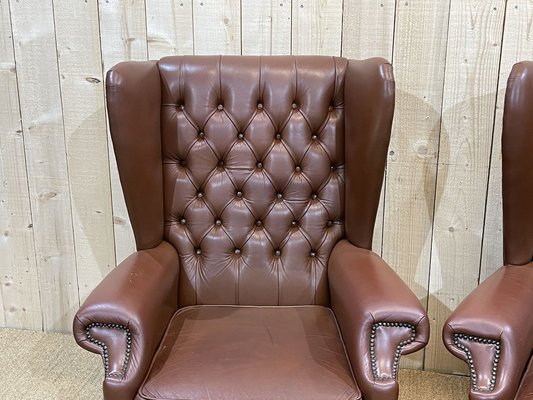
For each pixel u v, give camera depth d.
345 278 1.60
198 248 1.86
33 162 2.29
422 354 2.24
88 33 2.12
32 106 2.22
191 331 1.63
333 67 1.81
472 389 1.31
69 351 2.36
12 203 2.36
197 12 2.04
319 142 1.83
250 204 1.83
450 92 1.99
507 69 1.94
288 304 1.83
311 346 1.55
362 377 1.39
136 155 1.67
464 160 2.04
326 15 2.00
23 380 2.18
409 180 2.09
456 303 2.18
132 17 2.08
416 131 2.04
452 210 2.09
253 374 1.43
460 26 1.93
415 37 1.96
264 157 1.83
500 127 1.99
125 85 1.61
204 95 1.81
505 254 1.73
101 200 2.30
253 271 1.83
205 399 1.37
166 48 2.10
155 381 1.42
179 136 1.82
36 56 2.16
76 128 2.22
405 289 1.48
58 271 2.42
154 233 1.78
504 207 1.70
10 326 2.51
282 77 1.81
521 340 1.34
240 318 1.72
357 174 1.71
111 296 1.44
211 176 1.84
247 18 2.03
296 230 1.85
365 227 1.75
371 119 1.62
